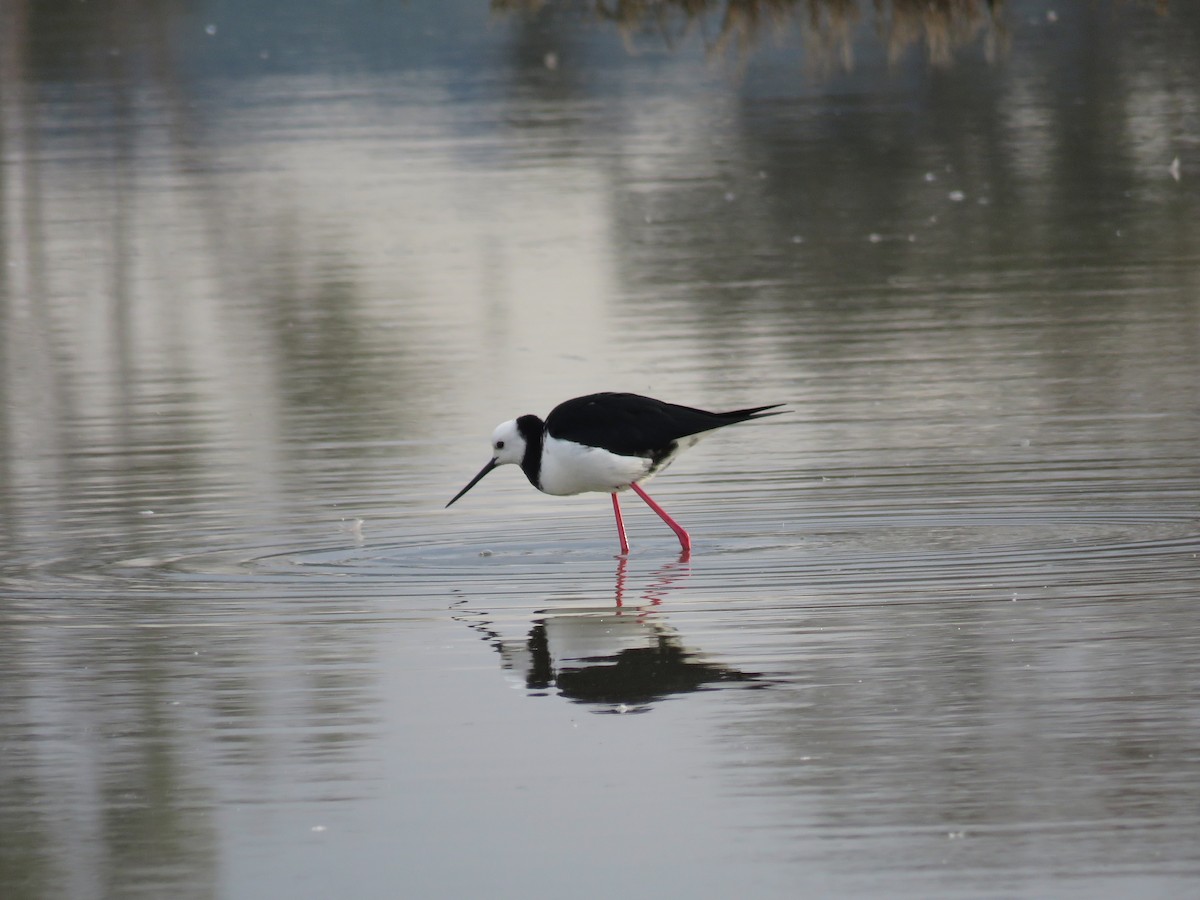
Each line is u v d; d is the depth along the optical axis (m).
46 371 18.88
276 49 39.94
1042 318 19.17
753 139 29.61
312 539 12.76
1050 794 8.04
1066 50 35.12
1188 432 14.56
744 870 7.45
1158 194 24.84
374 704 9.45
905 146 28.41
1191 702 9.05
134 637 10.62
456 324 20.19
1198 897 7.07
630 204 25.80
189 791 8.44
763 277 21.77
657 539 12.59
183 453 15.41
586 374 17.67
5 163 29.80
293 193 27.25
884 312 19.84
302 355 19.14
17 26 42.53
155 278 22.95
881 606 10.78
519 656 10.13
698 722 9.05
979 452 14.30
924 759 8.47
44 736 9.14
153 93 35.44
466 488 12.80
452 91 35.09
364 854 7.75
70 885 7.57
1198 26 36.53
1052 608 10.60
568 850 7.71
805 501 13.26
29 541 12.82
